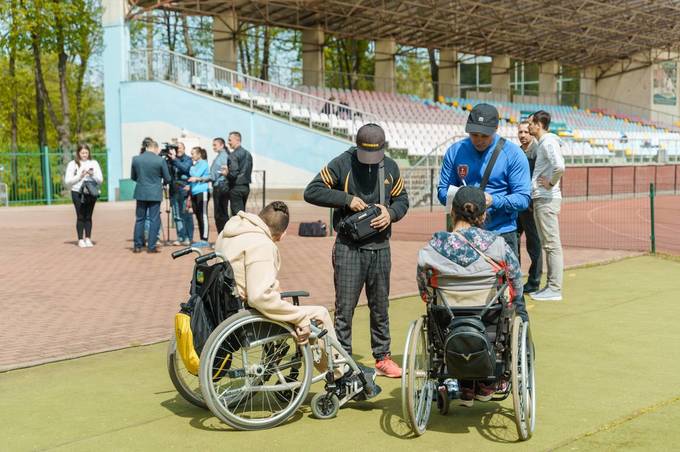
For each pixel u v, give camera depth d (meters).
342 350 4.78
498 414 4.78
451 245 4.39
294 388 4.69
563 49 49.16
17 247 13.69
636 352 6.22
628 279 9.95
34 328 7.27
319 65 37.34
